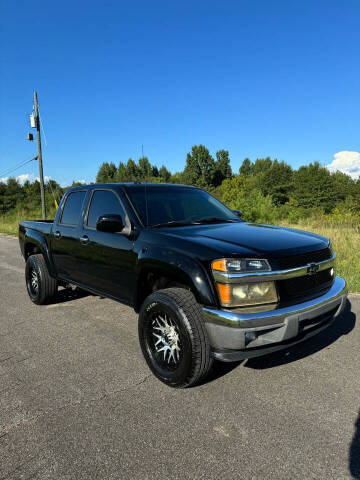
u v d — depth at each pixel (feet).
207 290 8.60
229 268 8.41
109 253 12.25
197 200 14.02
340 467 6.61
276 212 49.65
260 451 7.07
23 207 103.96
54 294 17.02
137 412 8.44
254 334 8.35
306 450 7.07
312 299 9.32
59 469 6.66
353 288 18.38
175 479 6.39
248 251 8.76
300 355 11.25
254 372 10.25
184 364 8.89
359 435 7.50
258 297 8.55
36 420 8.18
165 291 9.50
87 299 18.21
